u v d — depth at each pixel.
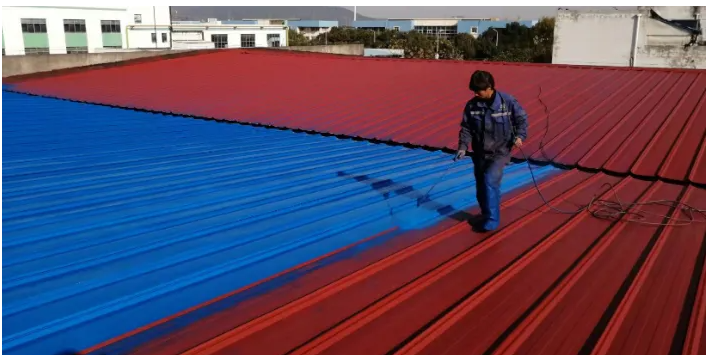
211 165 7.34
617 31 32.81
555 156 7.82
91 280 3.80
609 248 4.51
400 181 6.63
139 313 3.39
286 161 7.70
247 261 4.20
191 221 5.04
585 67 15.48
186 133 9.89
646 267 4.10
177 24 66.62
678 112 10.09
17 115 11.42
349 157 8.10
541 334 3.21
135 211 5.29
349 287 3.78
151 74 17.83
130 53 22.45
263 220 5.12
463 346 3.08
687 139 8.41
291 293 3.69
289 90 13.91
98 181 6.38
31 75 19.23
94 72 18.94
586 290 3.74
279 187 6.26
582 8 33.59
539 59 62.47
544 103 11.27
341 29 75.00
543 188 6.41
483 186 4.79
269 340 3.11
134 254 4.26
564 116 10.18
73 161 7.42
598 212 5.48
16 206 5.37
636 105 10.78
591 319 3.37
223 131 10.17
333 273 4.01
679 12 33.38
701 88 12.11
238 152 8.28
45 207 5.35
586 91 12.28
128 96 14.15
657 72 14.28
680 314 3.43
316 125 10.43
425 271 4.05
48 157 7.63
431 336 3.16
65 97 14.48
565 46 34.31
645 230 4.96
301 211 5.41
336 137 9.75
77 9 56.16
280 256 4.31
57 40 55.62
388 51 49.81
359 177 6.81
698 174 6.77
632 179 6.84
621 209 5.55
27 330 3.15
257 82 15.30
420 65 17.19
